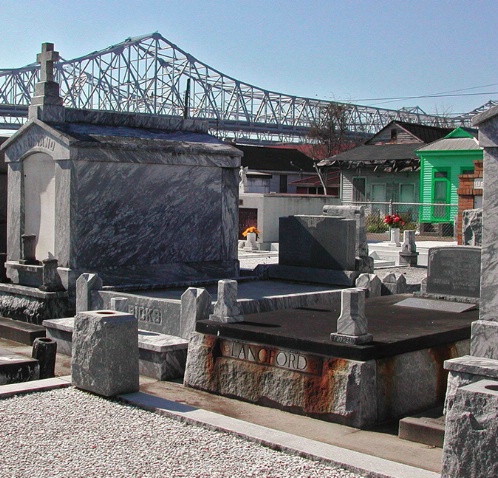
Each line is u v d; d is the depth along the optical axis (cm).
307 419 723
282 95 11538
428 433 645
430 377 785
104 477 541
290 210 3219
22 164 1359
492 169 644
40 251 1329
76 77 10931
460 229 2764
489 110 637
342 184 4894
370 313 954
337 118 7575
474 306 1002
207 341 831
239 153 1430
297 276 1399
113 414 706
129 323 779
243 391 789
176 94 11512
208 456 588
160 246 1343
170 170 1352
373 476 547
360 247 1427
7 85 9681
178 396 808
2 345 1115
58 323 1067
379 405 717
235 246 1458
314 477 545
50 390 797
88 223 1254
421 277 1953
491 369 570
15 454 588
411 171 4506
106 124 1372
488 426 471
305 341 739
